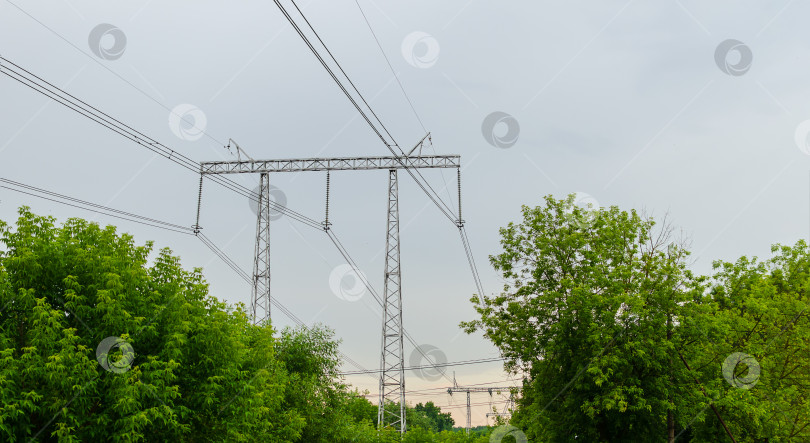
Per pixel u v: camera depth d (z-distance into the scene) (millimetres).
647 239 29141
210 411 21031
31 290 17062
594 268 27062
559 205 29781
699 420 27438
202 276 22969
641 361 26047
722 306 33312
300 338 42219
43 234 18906
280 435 32062
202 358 20953
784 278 35281
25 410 16203
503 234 30391
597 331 25641
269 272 41531
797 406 29750
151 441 19422
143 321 19266
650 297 26969
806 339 30578
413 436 52094
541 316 27734
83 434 17094
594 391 26516
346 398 42344
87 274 18609
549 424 27828
